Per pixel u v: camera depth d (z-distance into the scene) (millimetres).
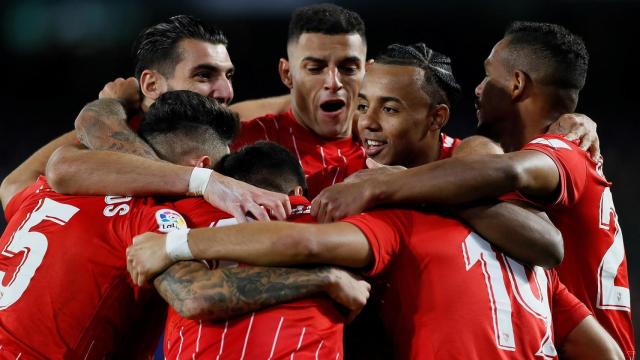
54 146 14938
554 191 11102
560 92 12547
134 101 14586
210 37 15273
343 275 9984
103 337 11281
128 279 11242
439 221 10609
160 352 11406
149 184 11203
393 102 12250
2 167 38344
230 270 9758
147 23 45469
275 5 44875
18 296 11156
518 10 44594
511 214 10602
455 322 10227
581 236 12078
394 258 10516
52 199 11805
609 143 38594
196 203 11117
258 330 9633
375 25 44938
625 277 12680
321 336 9789
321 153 15797
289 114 16219
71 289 11086
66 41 45250
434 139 12766
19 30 45031
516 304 10500
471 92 42062
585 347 11641
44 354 10977
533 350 10516
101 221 11258
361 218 10242
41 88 44281
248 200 10688
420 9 44906
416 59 12391
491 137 13070
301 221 10742
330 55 15102
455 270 10375
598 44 43406
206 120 12062
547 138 11602
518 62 12555
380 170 11055
